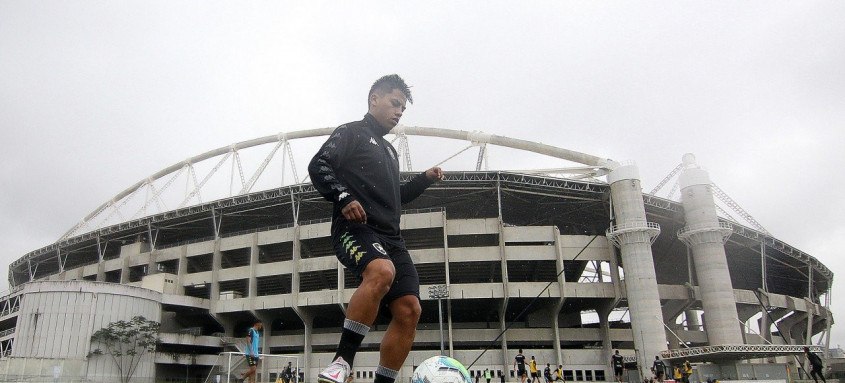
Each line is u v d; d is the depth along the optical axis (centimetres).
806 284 7344
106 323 4722
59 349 4484
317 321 6247
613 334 5366
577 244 5175
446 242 4966
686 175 5434
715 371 3797
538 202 5703
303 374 5116
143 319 4869
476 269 5466
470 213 6125
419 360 4912
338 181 287
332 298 5022
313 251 5772
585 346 5812
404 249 312
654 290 4809
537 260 5084
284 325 6500
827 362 5909
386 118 339
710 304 5000
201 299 5462
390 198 314
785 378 3738
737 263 6600
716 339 4881
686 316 7075
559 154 6112
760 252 6022
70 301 4644
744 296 5475
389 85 343
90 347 4578
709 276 5066
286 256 5997
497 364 4934
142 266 6181
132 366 4750
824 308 6881
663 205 5534
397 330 289
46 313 4591
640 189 5141
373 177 310
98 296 4747
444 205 5850
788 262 6462
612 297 5019
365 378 4884
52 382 4250
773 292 7556
